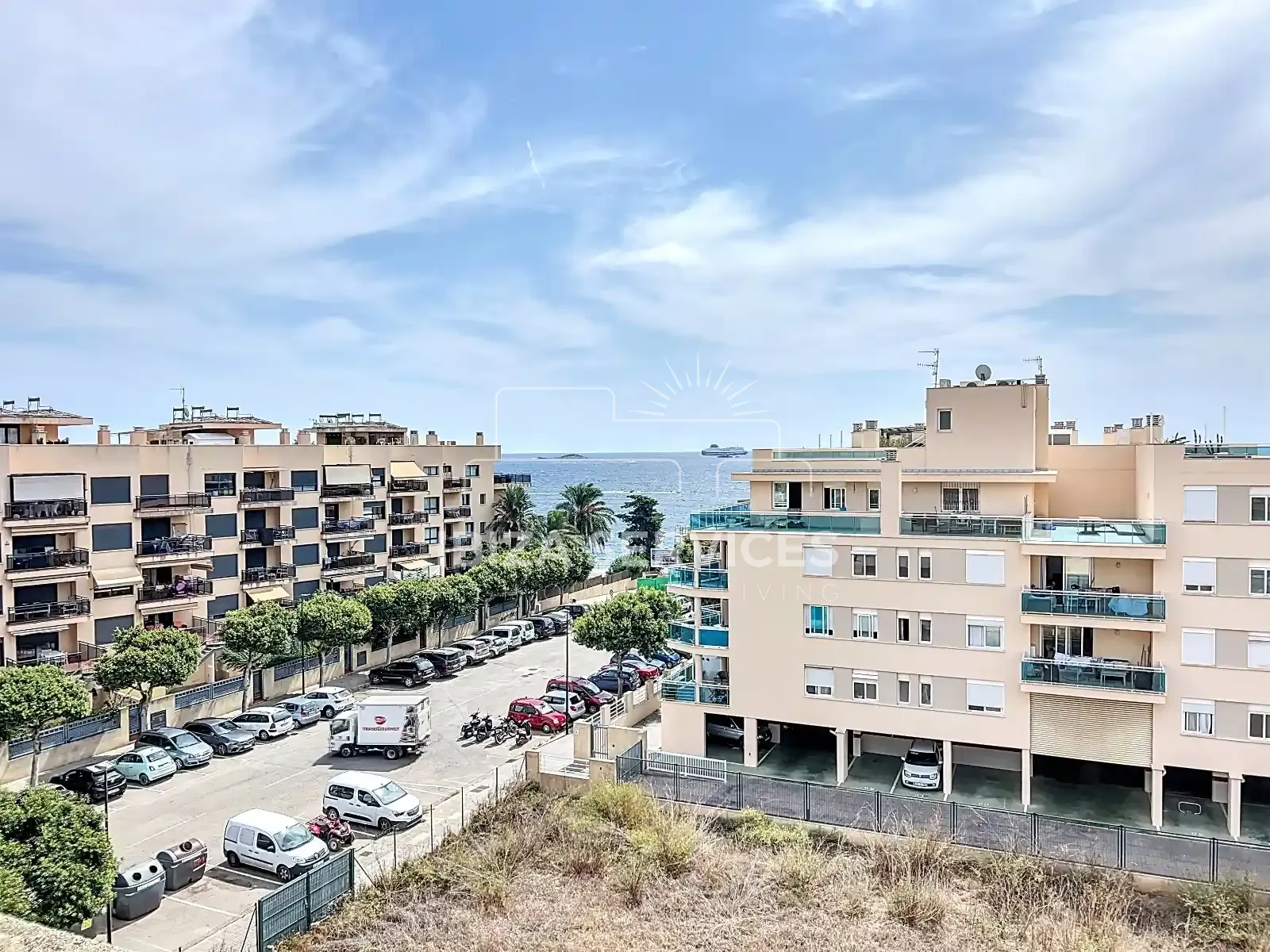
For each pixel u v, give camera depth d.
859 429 46.44
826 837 28.56
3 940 4.82
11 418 47.44
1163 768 30.95
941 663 33.66
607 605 49.84
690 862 25.73
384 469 66.00
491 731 42.56
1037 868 25.53
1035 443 37.16
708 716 39.97
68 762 38.16
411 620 55.88
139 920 25.03
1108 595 31.28
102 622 44.62
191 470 50.16
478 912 22.89
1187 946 22.03
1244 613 30.19
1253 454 32.91
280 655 46.94
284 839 28.09
